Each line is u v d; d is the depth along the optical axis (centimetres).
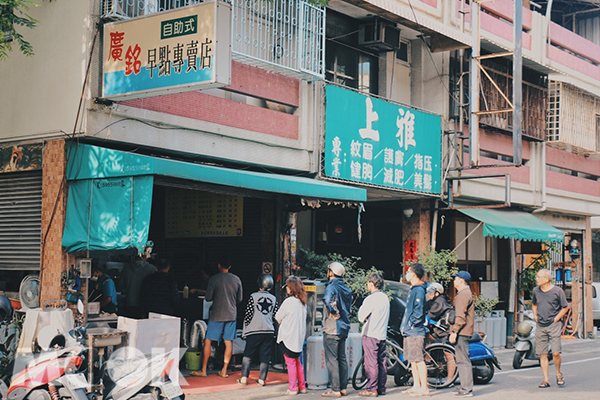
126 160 891
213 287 1070
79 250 934
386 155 1386
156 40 887
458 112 1584
